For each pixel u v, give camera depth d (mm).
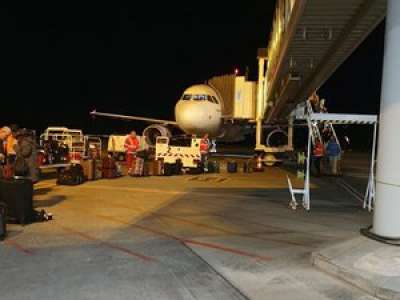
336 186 17438
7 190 9680
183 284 6184
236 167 22422
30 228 9391
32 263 7016
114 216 10734
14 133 12094
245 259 7379
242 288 6062
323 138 23094
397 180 7031
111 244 8203
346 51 11648
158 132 28688
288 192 15352
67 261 7141
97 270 6715
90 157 21328
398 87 7004
